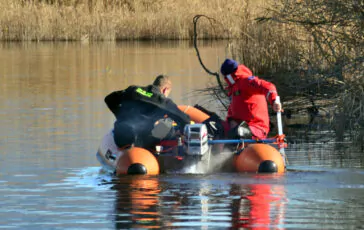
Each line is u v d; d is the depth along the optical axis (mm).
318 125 28219
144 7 83812
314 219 14227
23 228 14008
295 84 32094
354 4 29297
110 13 79812
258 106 21328
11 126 28031
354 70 29141
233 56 37906
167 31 78688
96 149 23297
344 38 30484
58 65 54250
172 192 16703
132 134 20500
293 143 24469
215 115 21891
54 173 19453
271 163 18797
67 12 79375
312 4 30609
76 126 28047
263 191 16688
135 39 79375
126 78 45438
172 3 82000
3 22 77625
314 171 19219
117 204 15719
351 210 14891
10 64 55062
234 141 20031
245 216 14500
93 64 54750
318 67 31406
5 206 15727
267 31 35969
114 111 21078
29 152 22719
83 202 15977
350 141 24641
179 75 46125
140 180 18109
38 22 77938
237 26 38594
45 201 16156
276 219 14258
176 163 19344
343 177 18391
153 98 20641
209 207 15250
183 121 20750
